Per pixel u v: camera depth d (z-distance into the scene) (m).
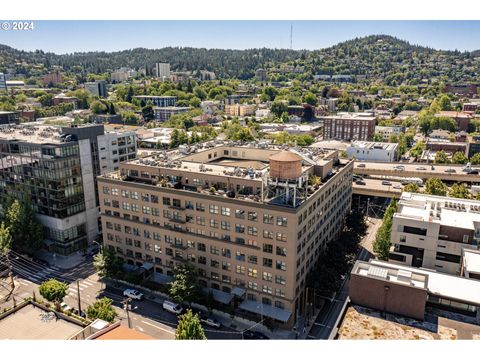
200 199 93.00
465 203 106.44
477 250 84.00
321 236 104.12
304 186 95.75
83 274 112.75
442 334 57.97
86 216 128.25
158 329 87.81
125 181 104.44
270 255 86.69
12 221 119.94
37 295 101.38
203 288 97.31
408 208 101.31
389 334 57.88
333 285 92.56
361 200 173.62
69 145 120.38
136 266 107.50
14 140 125.44
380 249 108.81
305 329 88.81
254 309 88.12
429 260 90.75
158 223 101.31
